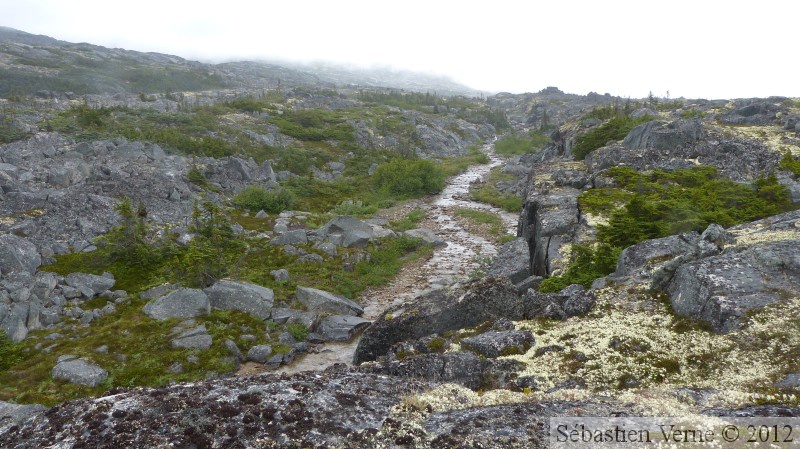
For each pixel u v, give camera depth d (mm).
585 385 12180
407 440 8305
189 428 8164
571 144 69625
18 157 45406
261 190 54094
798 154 41281
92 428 8156
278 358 24359
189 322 26016
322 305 30359
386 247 43375
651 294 16859
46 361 22172
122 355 23109
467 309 18281
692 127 48281
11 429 8422
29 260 29641
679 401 9969
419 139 123812
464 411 9406
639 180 37688
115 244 33438
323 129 106562
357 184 74750
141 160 55438
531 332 15531
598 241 28047
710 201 28438
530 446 8016
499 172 87562
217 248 34688
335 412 8930
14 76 161875
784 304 13383
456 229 53250
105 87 183000
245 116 103750
